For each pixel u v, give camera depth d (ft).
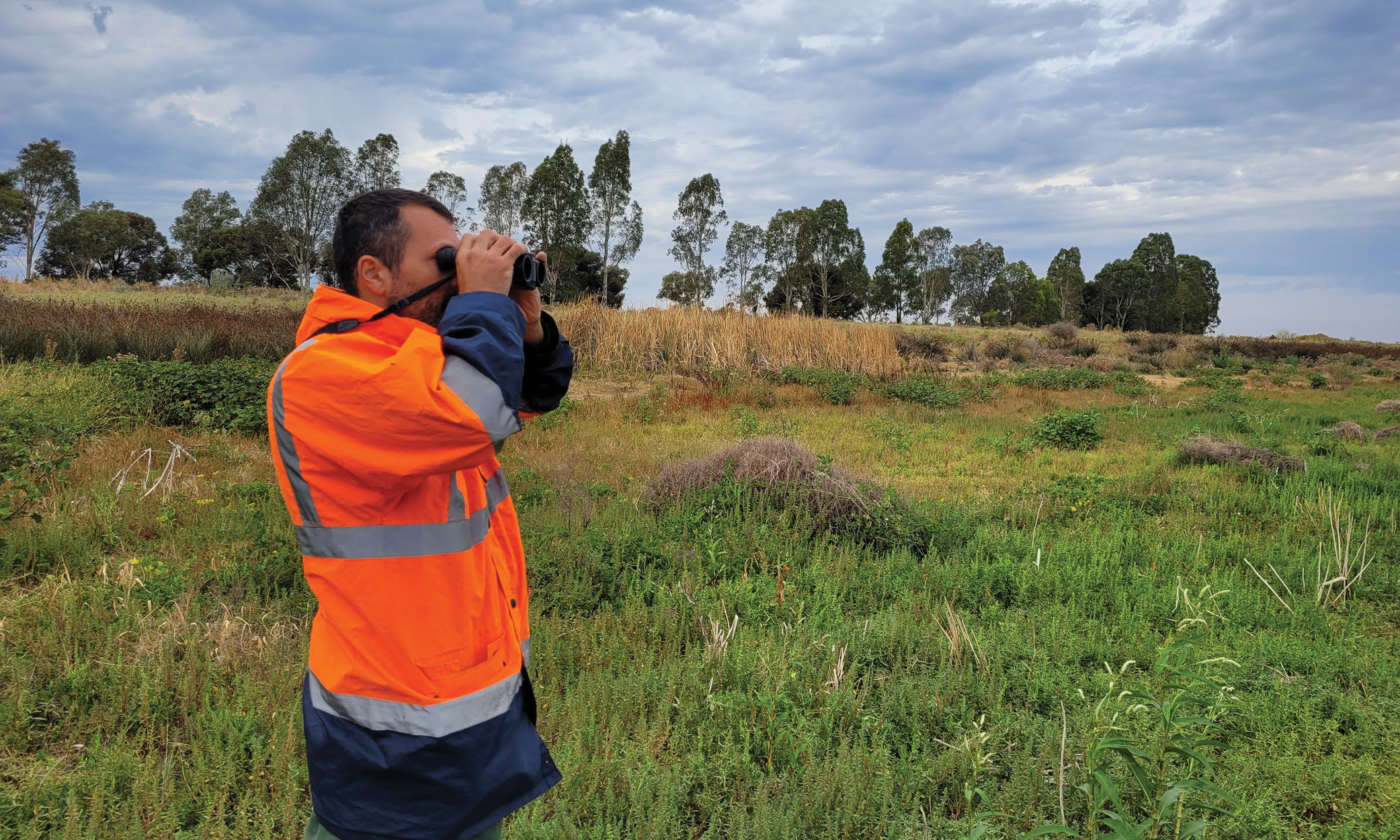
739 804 8.89
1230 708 11.26
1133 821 8.50
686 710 10.75
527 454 29.68
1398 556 18.66
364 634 4.14
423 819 4.22
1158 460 32.19
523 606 5.08
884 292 285.02
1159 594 16.02
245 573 15.15
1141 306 303.48
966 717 10.91
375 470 3.88
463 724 4.25
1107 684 11.61
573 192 189.67
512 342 4.22
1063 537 20.25
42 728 10.30
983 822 8.11
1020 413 49.06
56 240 234.99
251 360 43.01
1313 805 9.32
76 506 18.93
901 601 15.51
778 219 251.39
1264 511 23.26
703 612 14.26
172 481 21.11
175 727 10.51
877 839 8.41
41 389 28.96
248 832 8.20
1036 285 334.24
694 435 35.88
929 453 33.40
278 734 9.68
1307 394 65.87
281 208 195.72
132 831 7.90
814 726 10.43
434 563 4.17
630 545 17.53
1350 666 12.75
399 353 3.93
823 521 20.30
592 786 8.94
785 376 57.00
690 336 60.80
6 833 8.05
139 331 45.19
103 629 12.62
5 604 13.87
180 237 266.36
